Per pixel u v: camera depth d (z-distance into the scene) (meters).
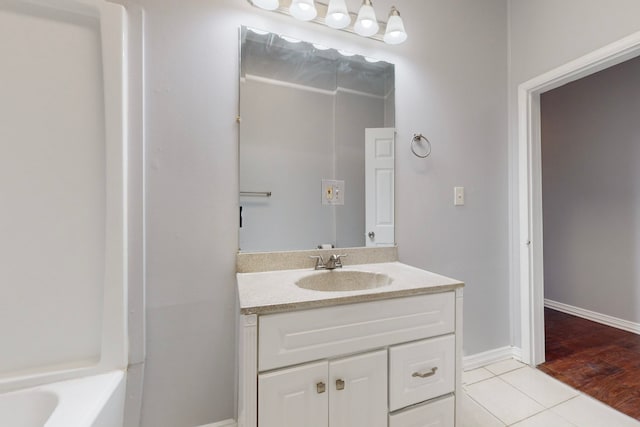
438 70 1.73
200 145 1.25
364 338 1.01
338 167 1.53
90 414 0.80
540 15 1.77
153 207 1.18
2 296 0.96
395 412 1.05
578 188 2.71
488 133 1.88
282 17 1.38
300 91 1.46
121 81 1.06
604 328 2.43
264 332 0.89
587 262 2.65
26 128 0.98
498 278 1.91
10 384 0.92
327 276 1.36
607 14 1.48
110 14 1.05
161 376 1.19
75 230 1.03
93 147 1.05
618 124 2.44
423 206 1.70
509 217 1.94
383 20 1.57
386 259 1.60
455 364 1.15
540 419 1.38
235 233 1.32
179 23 1.21
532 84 1.81
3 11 0.96
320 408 0.95
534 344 1.83
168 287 1.20
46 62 1.00
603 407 1.46
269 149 1.39
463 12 1.80
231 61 1.31
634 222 2.35
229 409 1.29
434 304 1.12
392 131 1.62
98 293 1.05
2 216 0.96
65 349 1.01
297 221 1.45
